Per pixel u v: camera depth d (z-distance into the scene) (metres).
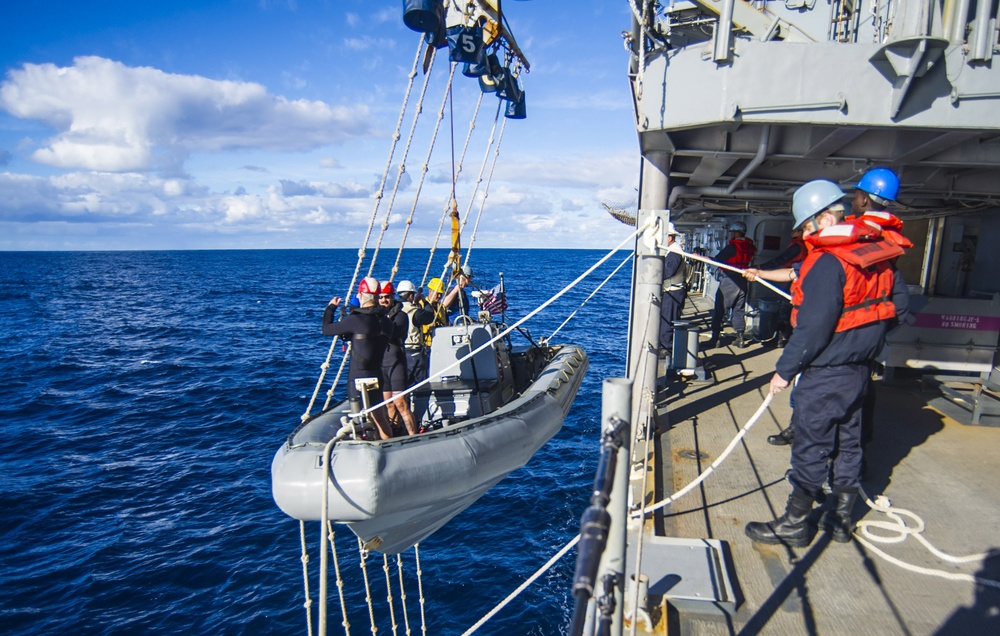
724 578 3.13
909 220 9.41
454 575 9.38
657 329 5.07
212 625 8.41
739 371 7.99
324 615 3.66
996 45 3.25
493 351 6.11
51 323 40.16
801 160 4.72
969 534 3.63
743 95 3.56
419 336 7.01
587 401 17.94
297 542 10.44
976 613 2.88
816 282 2.99
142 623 8.48
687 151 4.34
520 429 4.89
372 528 4.09
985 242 7.56
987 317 6.51
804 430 3.31
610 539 1.59
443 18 4.99
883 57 3.38
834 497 3.68
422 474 3.99
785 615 2.88
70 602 8.93
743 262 9.80
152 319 41.84
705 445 5.13
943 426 5.58
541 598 8.77
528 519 11.01
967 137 3.61
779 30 5.07
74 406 19.19
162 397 20.09
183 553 10.15
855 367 3.20
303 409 18.61
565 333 30.31
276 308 48.72
